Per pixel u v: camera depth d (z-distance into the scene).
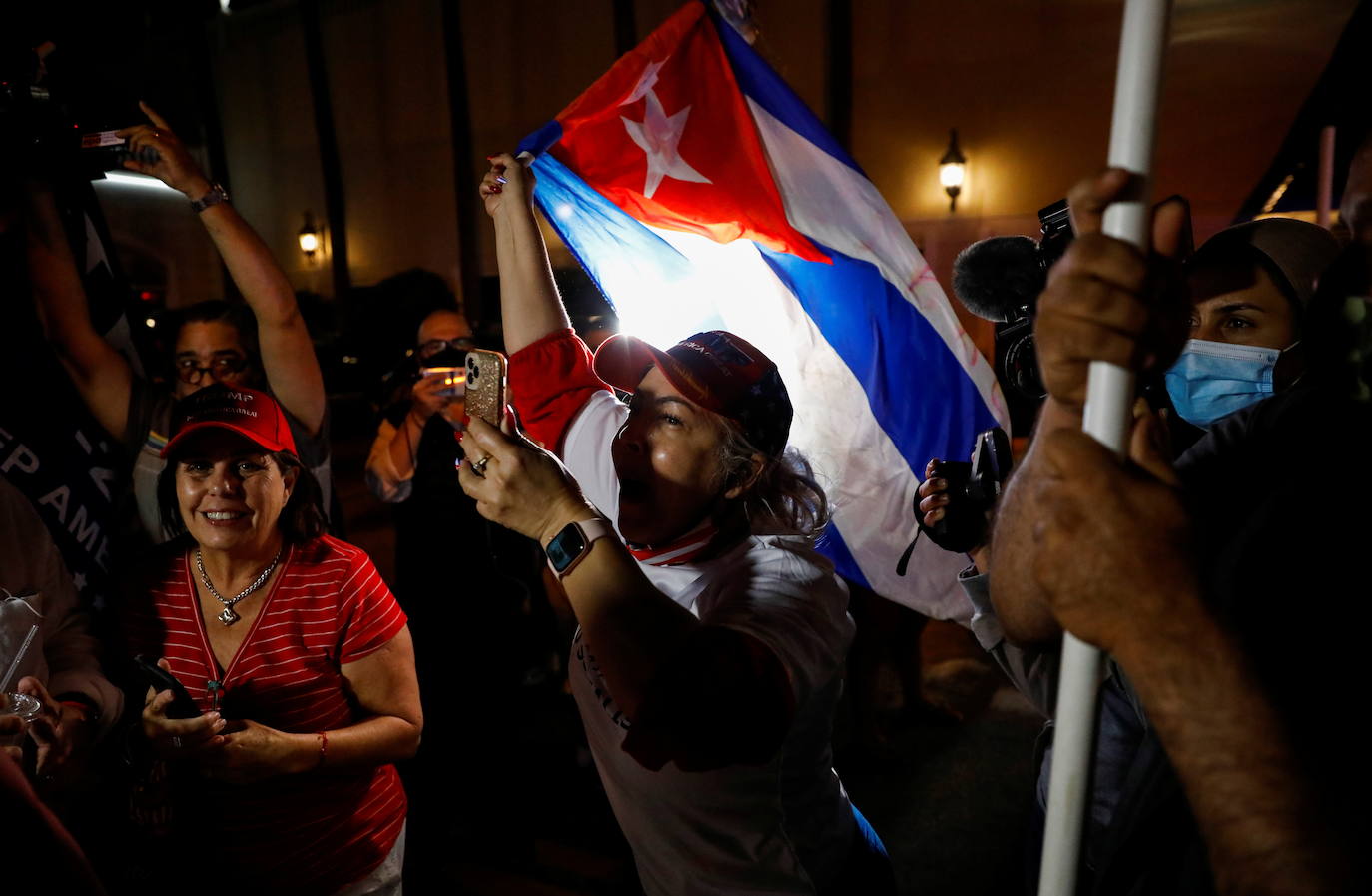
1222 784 0.60
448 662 3.07
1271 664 0.70
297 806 1.74
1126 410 0.68
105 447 2.18
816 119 2.12
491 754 3.19
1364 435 0.75
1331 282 0.86
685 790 1.31
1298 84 8.37
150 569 1.85
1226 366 1.54
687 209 2.08
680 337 2.12
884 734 3.88
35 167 2.01
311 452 2.38
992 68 9.66
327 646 1.80
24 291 2.05
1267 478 0.86
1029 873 1.41
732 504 1.44
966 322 7.26
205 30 14.79
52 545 1.85
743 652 1.13
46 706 1.57
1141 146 0.68
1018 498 1.01
